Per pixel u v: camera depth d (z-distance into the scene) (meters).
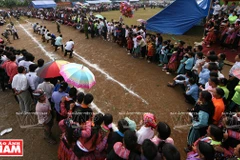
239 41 9.79
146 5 52.28
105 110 6.23
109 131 3.50
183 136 5.11
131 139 2.79
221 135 3.07
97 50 12.52
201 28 15.57
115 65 9.91
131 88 7.59
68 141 3.49
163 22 14.92
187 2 13.99
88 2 55.66
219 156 3.00
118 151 2.84
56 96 4.64
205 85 5.44
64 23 22.84
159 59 9.70
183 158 4.42
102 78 8.48
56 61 5.39
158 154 2.73
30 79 5.41
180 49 8.27
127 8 18.34
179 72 7.86
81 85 4.61
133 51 10.98
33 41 15.60
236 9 12.71
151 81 8.12
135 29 11.91
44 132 5.09
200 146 2.69
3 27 24.17
